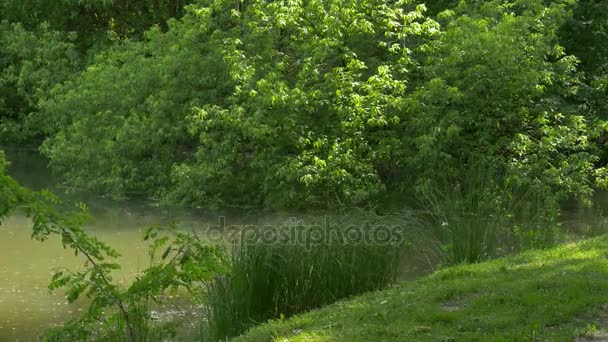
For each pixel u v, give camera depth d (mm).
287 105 17797
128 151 19953
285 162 17594
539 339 6758
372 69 19141
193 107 18234
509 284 8609
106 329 7840
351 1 18812
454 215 12039
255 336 7797
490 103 18156
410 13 18594
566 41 24141
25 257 13242
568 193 18000
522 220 13812
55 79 27641
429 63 18578
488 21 18469
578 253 10219
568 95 20203
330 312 8375
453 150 17859
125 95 20906
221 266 7656
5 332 9594
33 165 25359
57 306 10688
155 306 10461
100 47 28500
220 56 19641
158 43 21266
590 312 7504
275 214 17125
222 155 18344
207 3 20734
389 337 7055
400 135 18438
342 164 17375
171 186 19688
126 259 13289
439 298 8305
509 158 17375
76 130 21047
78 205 7684
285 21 18656
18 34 28812
